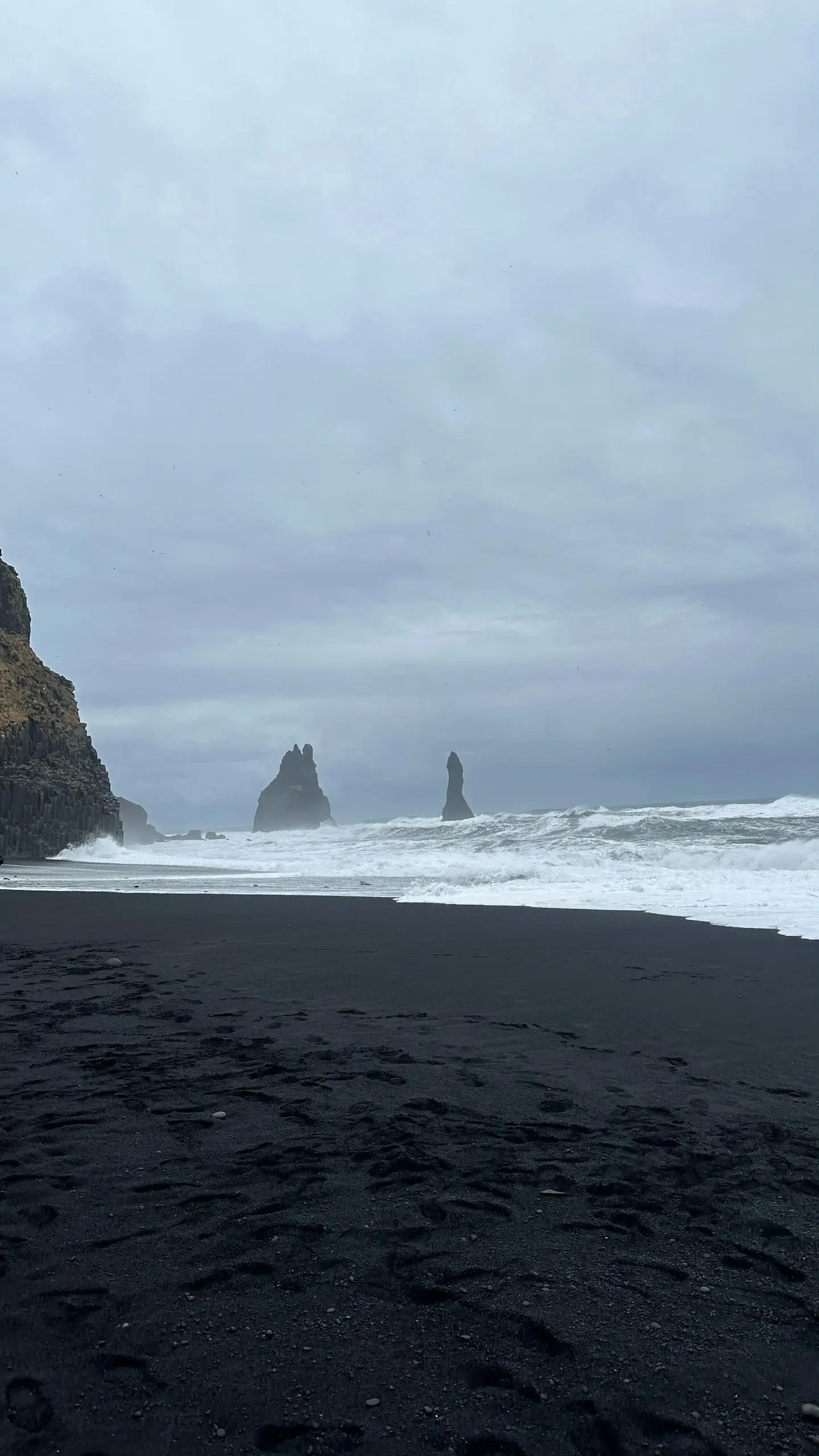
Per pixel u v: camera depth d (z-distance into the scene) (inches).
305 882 855.1
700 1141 160.7
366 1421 83.3
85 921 527.5
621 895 636.7
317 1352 94.3
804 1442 80.4
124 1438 81.0
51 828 1518.2
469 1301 104.6
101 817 1718.8
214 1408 85.3
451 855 1237.1
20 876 1015.0
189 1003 289.4
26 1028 252.7
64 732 1637.6
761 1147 158.1
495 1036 243.4
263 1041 237.6
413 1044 235.0
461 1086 195.6
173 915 552.1
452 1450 79.7
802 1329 99.0
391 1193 136.9
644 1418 83.7
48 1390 88.0
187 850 2159.2
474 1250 118.1
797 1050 228.1
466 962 371.2
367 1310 102.7
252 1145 157.6
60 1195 136.0
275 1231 123.4
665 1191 138.3
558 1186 139.9
